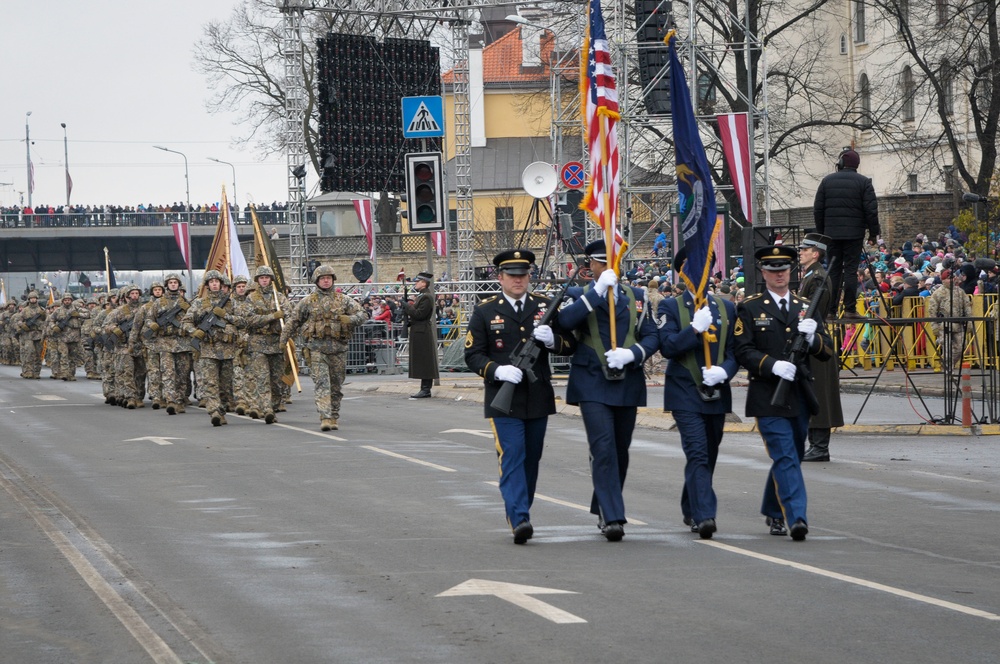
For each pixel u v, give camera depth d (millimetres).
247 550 12742
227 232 35562
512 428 13102
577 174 42812
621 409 13328
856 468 18625
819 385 19062
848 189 26016
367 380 38219
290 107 44438
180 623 9867
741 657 8695
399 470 18703
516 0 45906
